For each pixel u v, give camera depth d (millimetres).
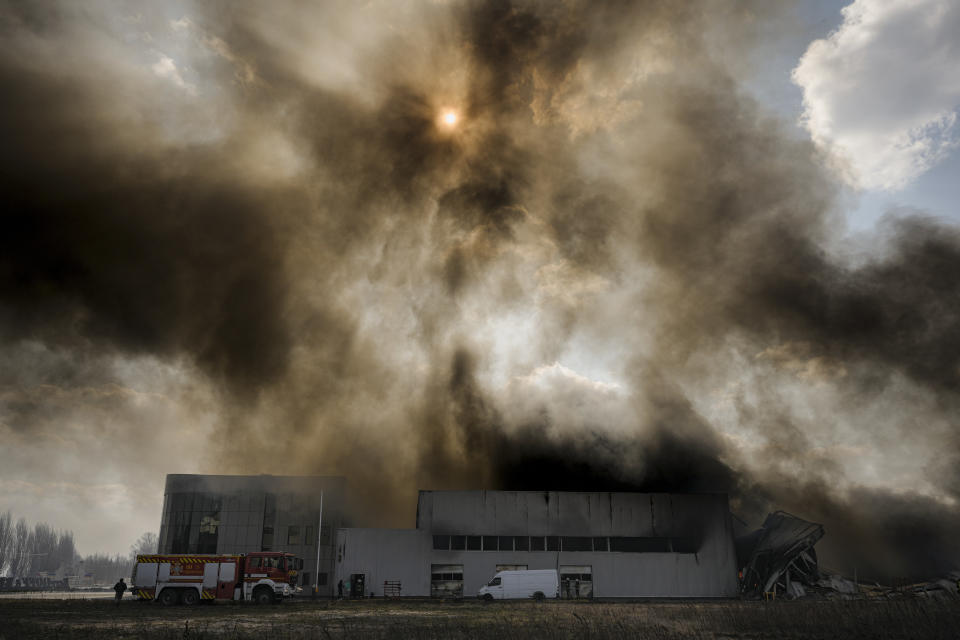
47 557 188250
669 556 62812
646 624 27750
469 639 22688
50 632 26953
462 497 64375
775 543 64938
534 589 56219
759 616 28578
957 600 29438
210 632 26297
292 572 46312
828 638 23516
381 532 63000
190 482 71375
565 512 64125
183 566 45031
